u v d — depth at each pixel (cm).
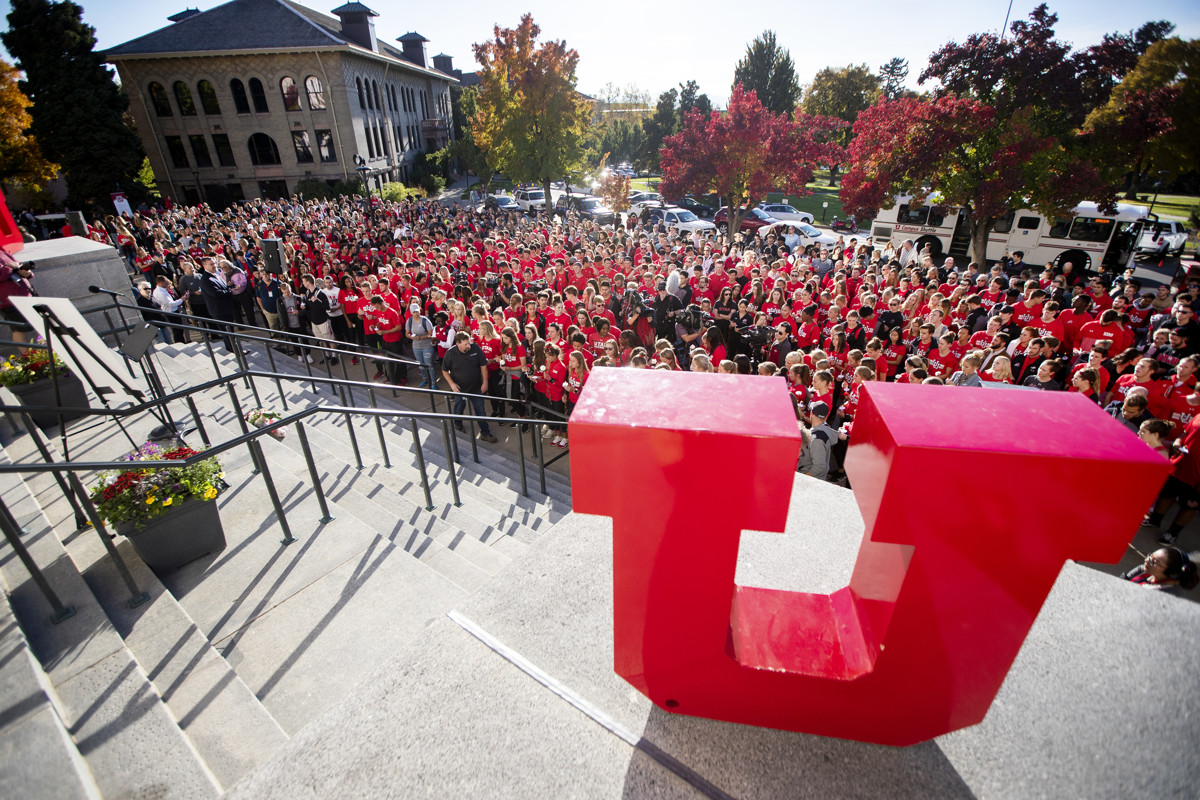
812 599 168
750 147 1884
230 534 384
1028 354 653
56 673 255
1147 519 581
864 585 151
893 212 1848
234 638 300
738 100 1883
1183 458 534
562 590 213
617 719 163
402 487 520
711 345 716
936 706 139
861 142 1374
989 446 107
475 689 174
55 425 527
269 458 513
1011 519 112
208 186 3369
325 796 147
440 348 877
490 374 814
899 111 1280
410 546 396
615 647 153
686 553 133
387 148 3819
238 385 771
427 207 2788
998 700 163
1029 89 941
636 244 1570
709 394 134
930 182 1273
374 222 2289
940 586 121
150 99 3170
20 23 2678
